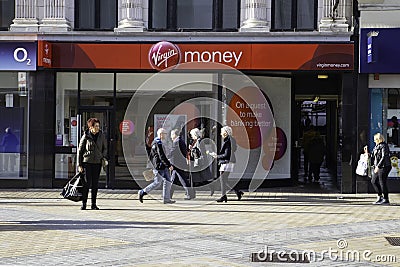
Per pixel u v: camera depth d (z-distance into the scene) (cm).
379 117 1900
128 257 950
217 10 1955
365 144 1880
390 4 1833
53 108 1959
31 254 970
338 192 1930
